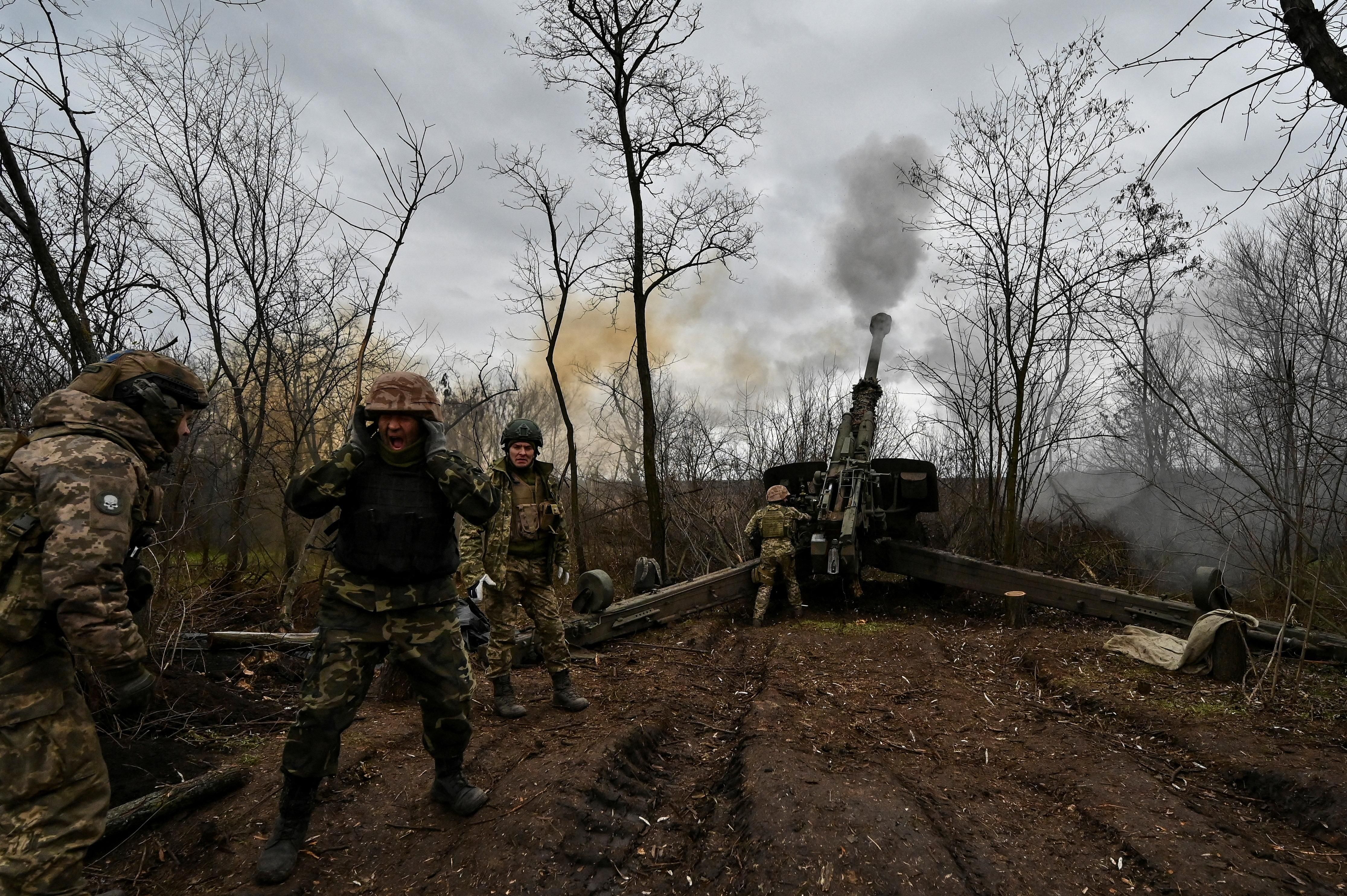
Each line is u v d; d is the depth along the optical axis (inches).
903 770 158.7
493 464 195.2
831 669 243.4
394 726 178.2
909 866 118.6
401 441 126.1
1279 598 285.9
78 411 97.7
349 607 123.9
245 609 263.4
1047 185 352.2
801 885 115.0
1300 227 343.0
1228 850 123.3
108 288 240.7
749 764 154.1
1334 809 133.6
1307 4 159.9
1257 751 160.1
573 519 396.8
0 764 91.4
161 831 132.3
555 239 377.1
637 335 378.6
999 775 158.9
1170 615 278.2
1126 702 196.7
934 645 276.8
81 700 98.7
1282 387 270.2
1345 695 196.2
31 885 91.1
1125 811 136.6
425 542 125.3
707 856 128.4
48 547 88.4
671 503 470.6
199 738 167.0
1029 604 345.7
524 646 243.3
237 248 313.0
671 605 309.1
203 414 302.7
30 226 188.4
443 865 123.8
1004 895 113.0
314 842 129.1
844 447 371.9
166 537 215.3
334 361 347.6
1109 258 351.3
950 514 457.7
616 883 122.2
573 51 362.0
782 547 337.1
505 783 147.4
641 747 171.3
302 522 306.2
